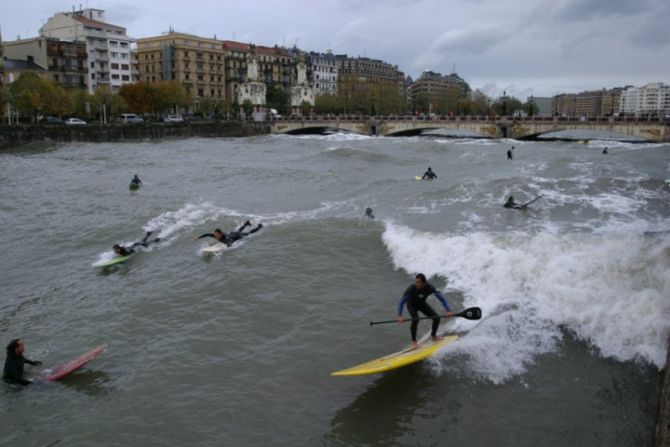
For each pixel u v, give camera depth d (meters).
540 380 11.57
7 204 32.19
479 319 12.65
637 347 12.23
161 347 13.73
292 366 12.60
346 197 34.31
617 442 9.76
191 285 17.64
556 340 12.95
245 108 155.12
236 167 53.16
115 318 15.55
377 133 116.56
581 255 15.41
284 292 16.78
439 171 49.25
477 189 33.88
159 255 21.16
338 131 132.75
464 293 15.84
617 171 45.50
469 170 49.16
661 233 19.50
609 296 13.55
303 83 167.62
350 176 45.53
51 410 11.28
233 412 10.98
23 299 17.45
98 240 24.05
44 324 15.45
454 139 103.88
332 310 15.42
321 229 22.78
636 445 9.66
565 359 12.23
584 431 10.05
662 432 9.12
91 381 12.30
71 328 15.09
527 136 103.75
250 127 122.50
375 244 20.89
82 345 14.07
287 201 33.28
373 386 11.72
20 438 10.41
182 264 19.80
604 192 32.78
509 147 80.62
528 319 13.87
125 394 11.73
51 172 48.62
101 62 138.50
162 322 15.16
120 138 92.75
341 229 22.75
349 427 10.44
